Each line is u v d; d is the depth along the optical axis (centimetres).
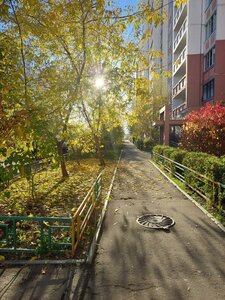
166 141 2222
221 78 2195
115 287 371
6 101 369
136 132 4906
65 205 836
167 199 878
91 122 1447
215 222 628
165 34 4572
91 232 572
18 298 348
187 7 2691
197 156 955
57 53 845
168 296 350
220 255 465
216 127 1198
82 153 2333
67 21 520
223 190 688
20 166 402
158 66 852
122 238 543
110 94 780
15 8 448
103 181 1252
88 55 703
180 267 424
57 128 618
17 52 521
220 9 2175
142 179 1302
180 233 566
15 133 338
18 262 441
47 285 377
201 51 2616
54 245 489
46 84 732
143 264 435
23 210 770
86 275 403
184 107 2897
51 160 541
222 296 350
